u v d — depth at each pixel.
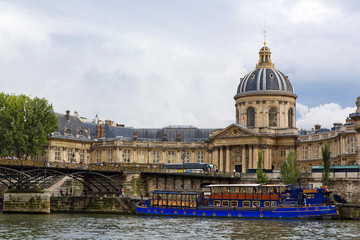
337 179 69.00
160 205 63.12
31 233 44.38
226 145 92.38
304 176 73.00
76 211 65.25
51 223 51.19
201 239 42.81
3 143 76.88
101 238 42.66
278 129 92.00
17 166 57.19
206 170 85.56
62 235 43.72
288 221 55.81
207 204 62.19
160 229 48.22
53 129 80.69
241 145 90.88
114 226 49.91
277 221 55.69
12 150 78.50
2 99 78.62
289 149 90.94
